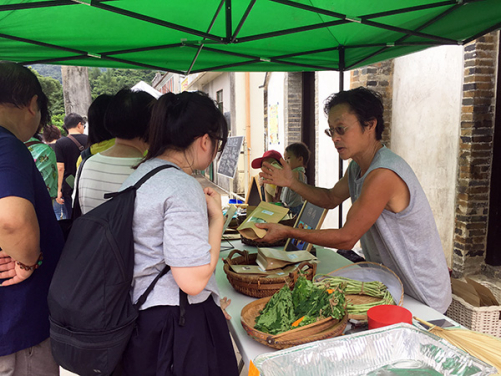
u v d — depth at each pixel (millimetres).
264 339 1206
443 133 3814
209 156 1236
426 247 1694
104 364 1076
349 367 1071
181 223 1050
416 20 2111
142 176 1148
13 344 1361
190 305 1155
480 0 1788
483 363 966
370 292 1598
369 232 1857
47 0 1569
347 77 5070
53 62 2873
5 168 1224
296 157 3777
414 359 1104
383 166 1635
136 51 2654
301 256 1887
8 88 1343
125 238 1072
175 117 1158
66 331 1082
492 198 3482
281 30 2152
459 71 3584
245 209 3141
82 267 1058
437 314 1557
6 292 1355
